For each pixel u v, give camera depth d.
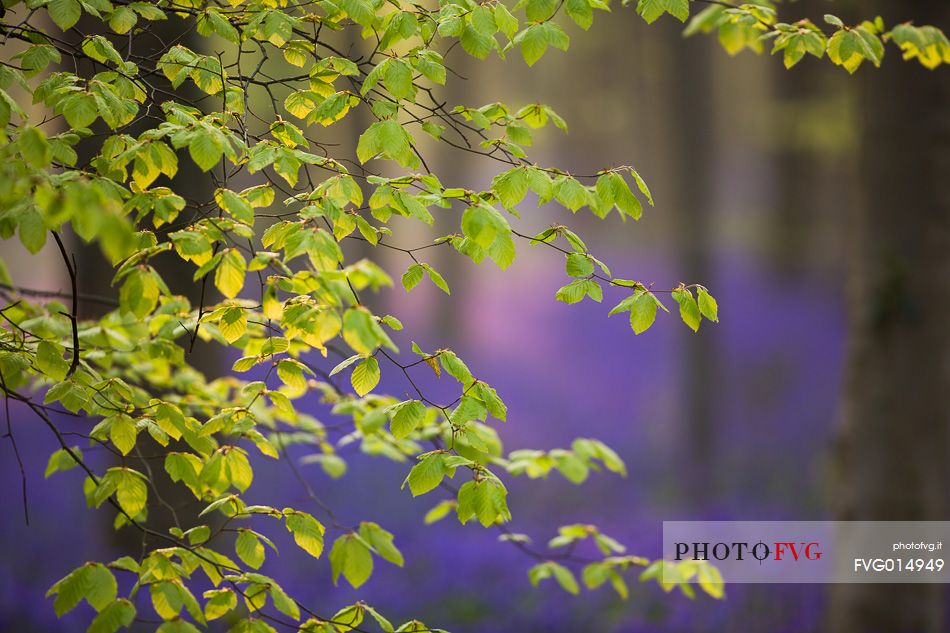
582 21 4.50
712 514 18.19
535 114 5.20
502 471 21.92
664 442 23.81
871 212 10.41
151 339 5.74
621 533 17.36
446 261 34.06
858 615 10.68
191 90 5.91
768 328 33.69
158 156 3.97
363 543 4.47
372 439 6.25
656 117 22.00
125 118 4.16
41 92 4.12
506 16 4.49
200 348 8.98
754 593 13.12
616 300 39.34
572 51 31.91
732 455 22.45
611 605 13.66
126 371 6.11
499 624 13.24
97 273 9.33
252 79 4.59
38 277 24.86
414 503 19.00
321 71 4.71
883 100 10.17
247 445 16.69
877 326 10.40
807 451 22.64
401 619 13.38
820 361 29.84
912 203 10.09
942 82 9.86
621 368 31.69
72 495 18.56
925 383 10.29
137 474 4.39
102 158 4.29
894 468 10.43
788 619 12.38
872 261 10.41
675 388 24.06
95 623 3.90
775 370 28.91
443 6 4.58
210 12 4.50
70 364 4.62
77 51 4.38
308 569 14.92
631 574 14.60
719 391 21.50
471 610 13.69
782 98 32.75
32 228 3.47
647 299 4.42
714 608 12.84
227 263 3.90
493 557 15.80
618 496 20.31
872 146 10.34
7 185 3.11
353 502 18.72
